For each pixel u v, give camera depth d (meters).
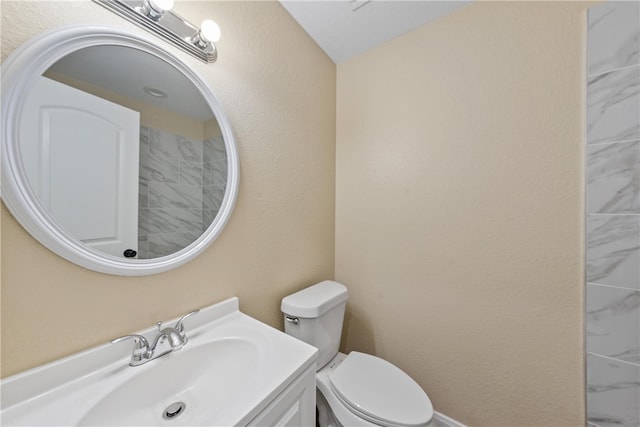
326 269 1.47
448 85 1.16
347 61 1.51
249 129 0.99
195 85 0.80
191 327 0.79
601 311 0.85
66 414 0.49
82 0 0.57
